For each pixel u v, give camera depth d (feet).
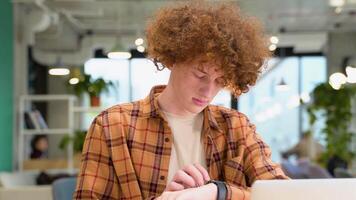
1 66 20.68
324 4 24.76
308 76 33.42
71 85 25.17
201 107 3.74
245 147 3.98
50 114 30.73
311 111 24.61
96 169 3.77
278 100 33.68
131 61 32.45
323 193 2.62
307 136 26.78
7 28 20.99
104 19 28.17
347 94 23.86
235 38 3.61
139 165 3.79
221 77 3.65
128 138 3.83
